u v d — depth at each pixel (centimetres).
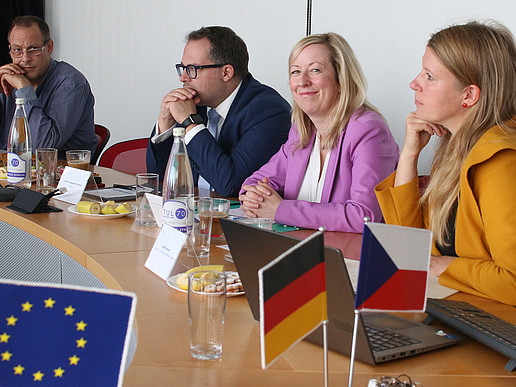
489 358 103
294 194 237
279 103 281
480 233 149
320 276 77
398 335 109
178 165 194
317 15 403
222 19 474
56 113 376
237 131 276
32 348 66
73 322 66
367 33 370
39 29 373
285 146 248
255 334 112
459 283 142
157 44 528
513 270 134
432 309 116
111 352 66
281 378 94
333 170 223
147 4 530
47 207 221
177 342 107
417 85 166
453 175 161
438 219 164
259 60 451
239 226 108
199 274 102
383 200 185
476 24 161
